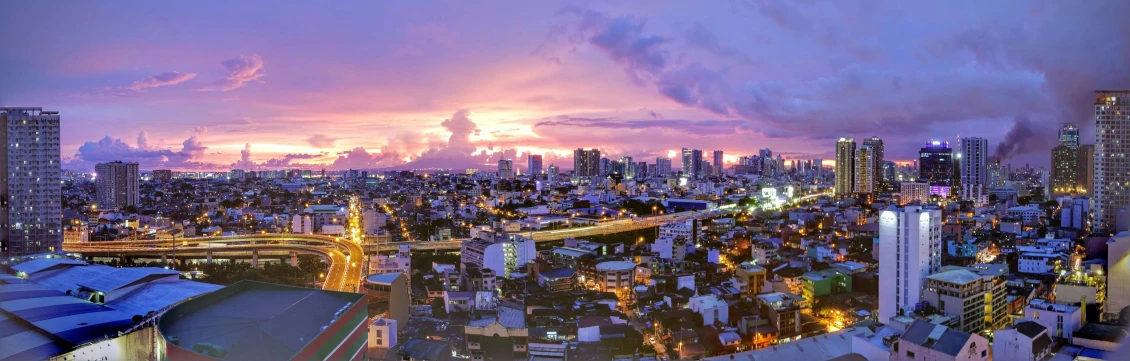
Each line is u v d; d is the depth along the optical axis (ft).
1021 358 540.11
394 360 610.65
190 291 654.53
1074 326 593.01
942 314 653.71
